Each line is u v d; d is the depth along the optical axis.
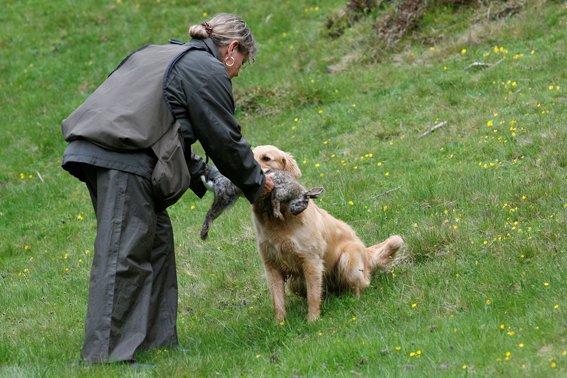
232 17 9.91
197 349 9.67
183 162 9.15
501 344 8.05
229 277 12.81
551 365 7.33
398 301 10.18
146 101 9.05
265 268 10.63
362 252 11.13
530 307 8.92
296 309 11.00
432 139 16.61
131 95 9.11
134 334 8.97
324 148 18.31
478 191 13.39
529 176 13.46
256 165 9.35
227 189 9.91
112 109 9.04
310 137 19.27
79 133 9.01
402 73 21.09
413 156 16.11
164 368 8.59
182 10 30.08
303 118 20.56
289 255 10.35
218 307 11.99
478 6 23.09
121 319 8.94
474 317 9.01
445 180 14.30
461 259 11.15
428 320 9.36
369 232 13.08
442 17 23.20
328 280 11.16
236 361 9.03
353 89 21.30
